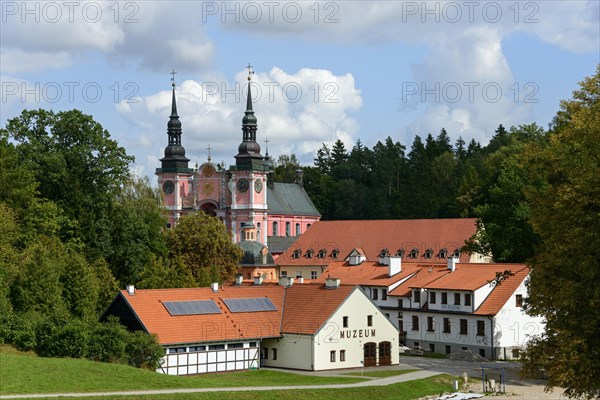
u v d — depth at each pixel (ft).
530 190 241.55
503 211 430.61
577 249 210.79
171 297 347.15
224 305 355.56
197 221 555.28
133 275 454.81
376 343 366.84
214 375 326.03
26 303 329.72
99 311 383.24
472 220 596.70
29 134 459.32
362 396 287.69
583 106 244.01
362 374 336.49
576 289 207.82
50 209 415.64
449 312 412.77
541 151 244.63
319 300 364.17
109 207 463.01
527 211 412.77
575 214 213.25
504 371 352.08
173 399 236.63
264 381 304.09
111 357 296.10
